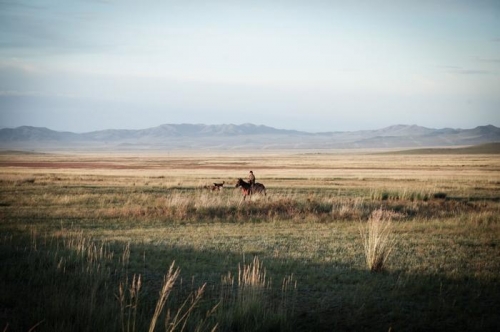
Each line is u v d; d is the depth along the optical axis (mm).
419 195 29297
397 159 154500
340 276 10508
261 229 17578
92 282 9133
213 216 21016
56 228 17219
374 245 11656
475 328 7402
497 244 14898
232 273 10664
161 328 7047
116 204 24766
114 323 6820
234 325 7512
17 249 11805
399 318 7852
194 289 9320
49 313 7227
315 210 22312
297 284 9883
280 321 7410
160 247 13570
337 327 7465
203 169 87188
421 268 11336
